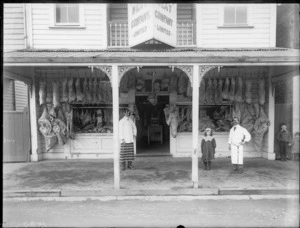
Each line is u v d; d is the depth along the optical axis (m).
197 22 9.27
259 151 9.97
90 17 9.29
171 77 9.63
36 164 9.02
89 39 9.33
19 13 9.32
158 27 7.77
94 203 5.70
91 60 6.17
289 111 9.21
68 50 8.37
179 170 7.98
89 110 10.02
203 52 7.49
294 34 9.24
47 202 5.79
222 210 5.26
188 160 9.41
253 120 9.68
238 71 9.77
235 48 8.94
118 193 6.14
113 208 5.40
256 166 8.48
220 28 9.33
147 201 5.81
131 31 8.51
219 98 9.38
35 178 7.23
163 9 7.92
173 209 5.33
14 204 5.67
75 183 6.74
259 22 9.33
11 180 7.05
